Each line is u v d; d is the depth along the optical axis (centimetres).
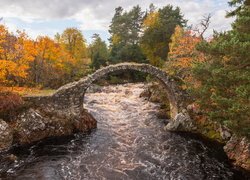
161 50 6153
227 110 1628
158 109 3403
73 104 2580
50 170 1761
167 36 6003
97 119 2975
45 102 2439
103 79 6006
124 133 2575
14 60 2812
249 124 1529
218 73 1678
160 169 1838
